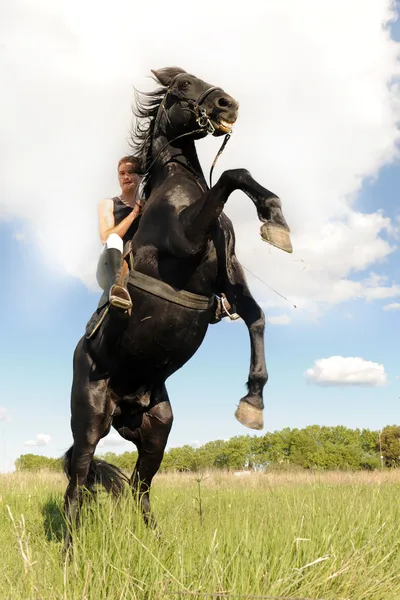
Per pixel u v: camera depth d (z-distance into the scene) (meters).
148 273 3.85
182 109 4.02
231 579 2.95
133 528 3.55
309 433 47.47
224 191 3.46
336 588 3.15
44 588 2.86
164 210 3.80
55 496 7.41
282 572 3.06
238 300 3.92
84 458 4.09
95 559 3.11
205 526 4.09
